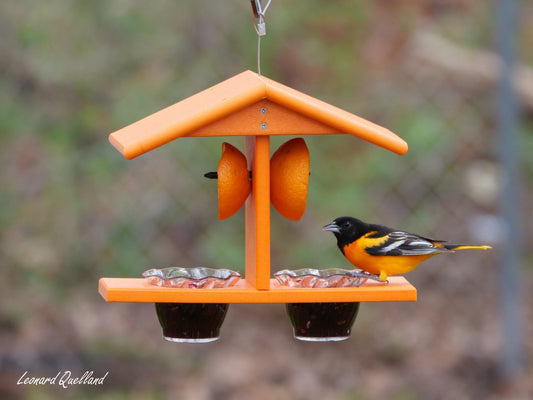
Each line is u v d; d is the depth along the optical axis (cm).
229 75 1310
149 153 1252
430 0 1628
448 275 1320
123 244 1212
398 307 1282
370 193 1320
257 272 615
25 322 1147
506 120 1131
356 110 1416
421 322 1259
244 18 1323
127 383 1098
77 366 1108
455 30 1591
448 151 1414
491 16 1611
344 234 684
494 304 1288
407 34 1546
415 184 1355
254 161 633
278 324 1254
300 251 1234
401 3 1576
